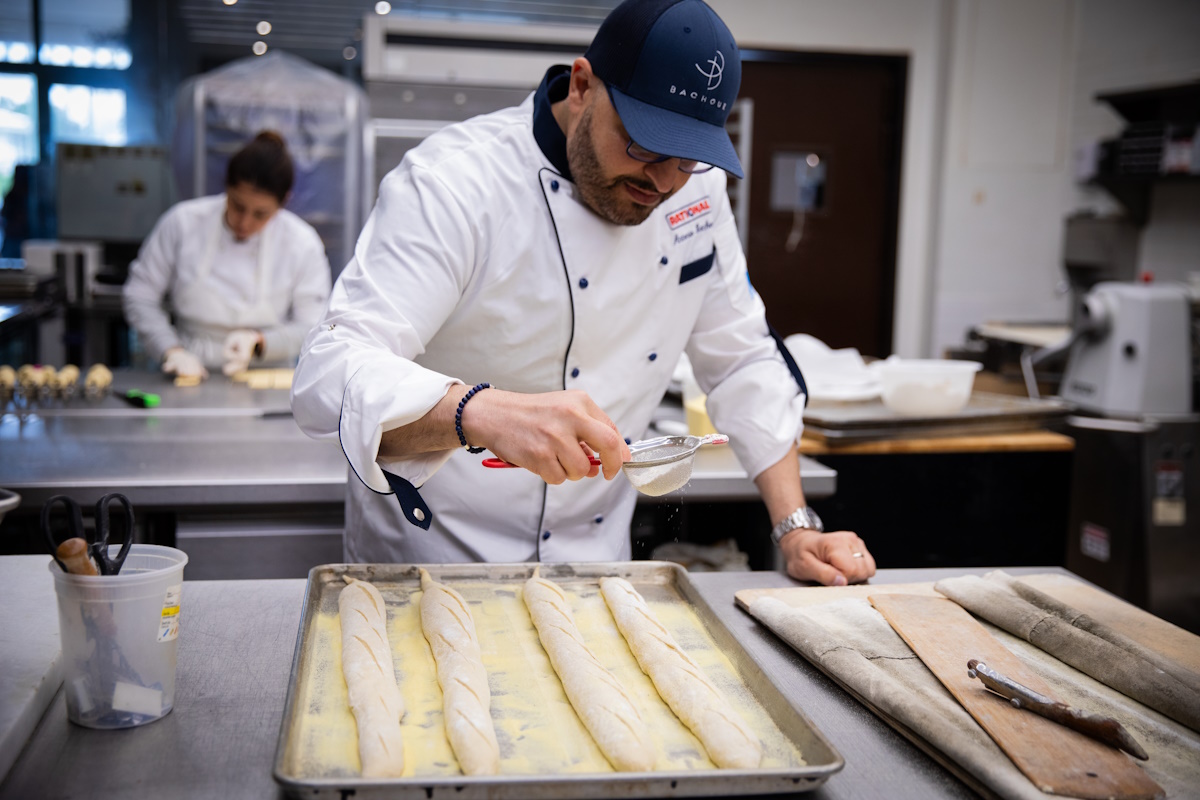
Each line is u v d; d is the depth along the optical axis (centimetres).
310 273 304
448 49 459
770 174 497
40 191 528
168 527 184
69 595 84
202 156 402
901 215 506
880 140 504
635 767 78
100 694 85
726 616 118
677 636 106
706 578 133
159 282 298
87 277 434
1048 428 289
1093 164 452
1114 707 92
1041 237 513
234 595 118
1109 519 280
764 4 477
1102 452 279
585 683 89
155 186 476
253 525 182
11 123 522
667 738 85
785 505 142
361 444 98
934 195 506
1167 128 408
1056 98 502
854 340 519
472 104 415
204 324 296
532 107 133
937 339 511
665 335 144
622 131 110
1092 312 278
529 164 127
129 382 275
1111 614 114
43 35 514
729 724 83
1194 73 433
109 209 475
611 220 125
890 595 117
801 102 494
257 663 100
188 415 233
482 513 143
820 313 513
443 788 70
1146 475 271
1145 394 273
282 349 282
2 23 511
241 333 278
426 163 125
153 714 87
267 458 191
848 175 504
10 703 83
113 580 83
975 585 119
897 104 500
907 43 493
